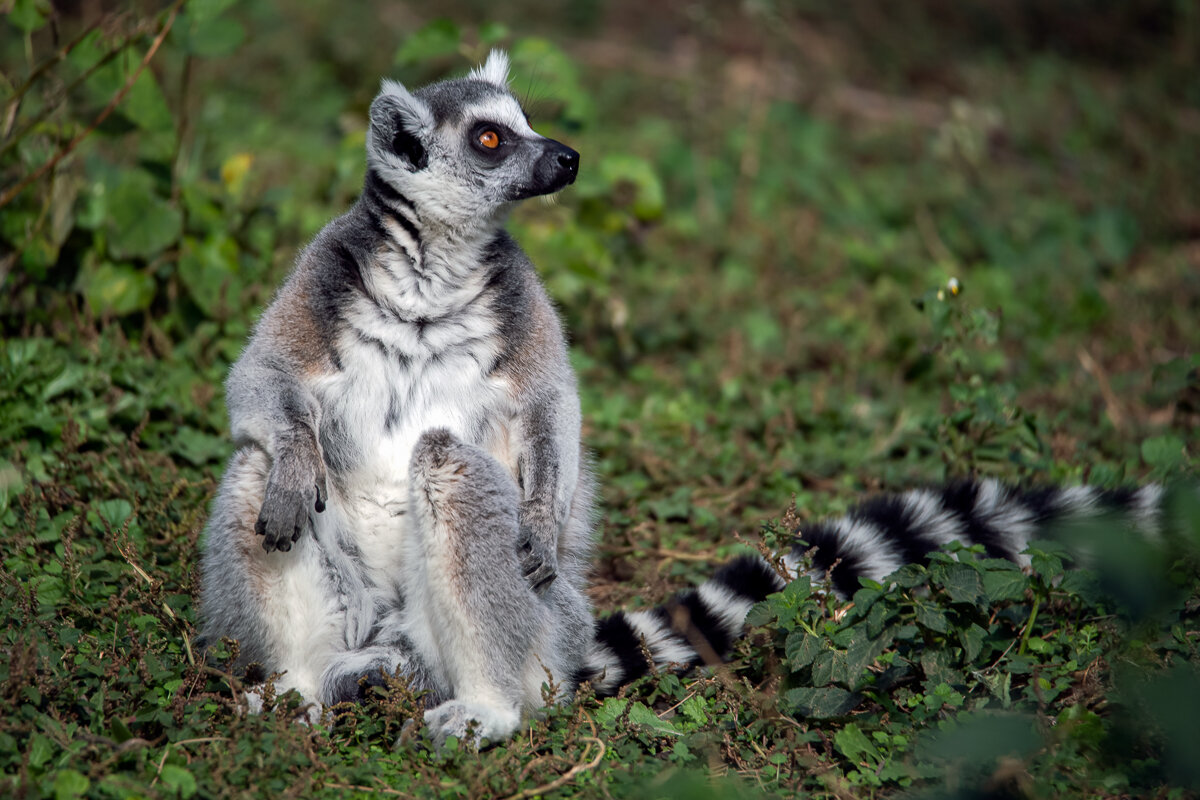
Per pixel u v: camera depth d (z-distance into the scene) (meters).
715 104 25.47
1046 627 8.49
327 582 8.09
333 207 15.49
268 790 6.58
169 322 13.28
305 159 20.47
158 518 9.74
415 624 8.00
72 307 13.01
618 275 17.30
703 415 13.66
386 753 7.45
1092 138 25.06
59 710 7.24
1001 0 31.50
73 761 6.64
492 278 8.64
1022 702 7.60
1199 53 29.27
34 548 9.26
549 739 7.54
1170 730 6.82
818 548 8.88
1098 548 8.04
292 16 27.31
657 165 21.89
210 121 20.41
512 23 28.56
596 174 15.95
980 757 6.90
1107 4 31.36
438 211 8.61
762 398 14.16
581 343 15.26
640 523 11.17
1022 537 8.84
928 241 20.12
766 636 8.33
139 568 8.70
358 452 8.27
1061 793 6.77
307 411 8.11
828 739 7.49
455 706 7.72
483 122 8.95
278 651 7.92
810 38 29.59
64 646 7.79
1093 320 17.25
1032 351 15.93
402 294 8.40
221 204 13.76
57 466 10.36
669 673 8.40
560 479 8.48
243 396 8.14
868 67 29.02
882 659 7.77
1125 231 19.92
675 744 7.41
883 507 9.14
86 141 14.56
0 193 12.70
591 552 10.03
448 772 7.14
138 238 12.75
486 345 8.48
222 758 6.74
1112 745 7.00
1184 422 13.02
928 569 8.02
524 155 8.98
